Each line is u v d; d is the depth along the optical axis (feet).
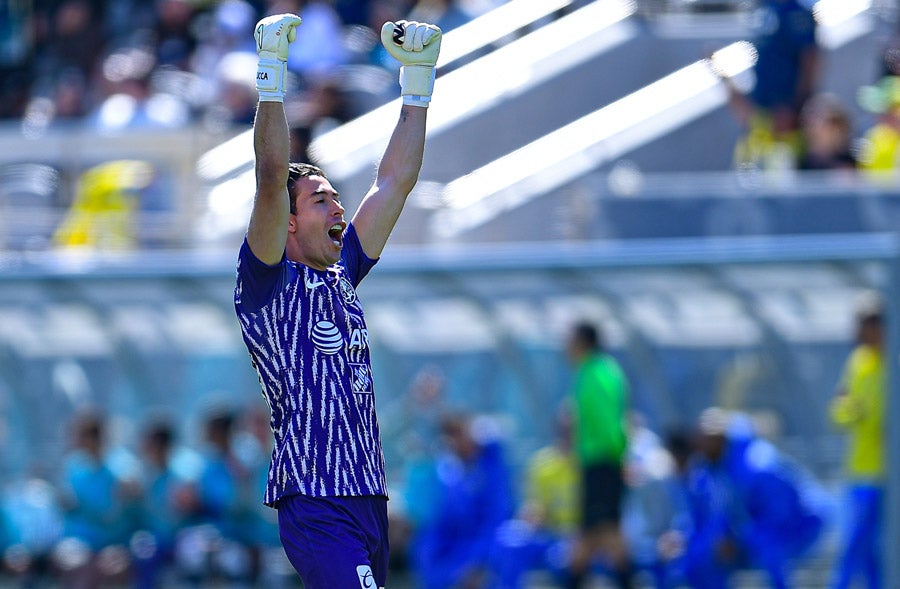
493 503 137.59
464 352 155.43
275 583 142.82
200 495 142.51
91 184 163.02
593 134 172.04
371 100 189.06
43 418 159.53
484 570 137.08
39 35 220.84
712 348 151.84
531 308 150.92
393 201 61.00
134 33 217.56
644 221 150.92
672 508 139.95
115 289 148.36
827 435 149.59
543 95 180.04
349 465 57.00
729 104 172.35
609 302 149.18
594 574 137.90
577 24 186.29
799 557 133.28
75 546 144.05
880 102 181.88
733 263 139.13
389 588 146.00
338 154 164.04
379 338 155.74
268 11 203.10
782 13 160.97
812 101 165.58
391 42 61.67
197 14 212.64
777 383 150.51
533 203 163.02
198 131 167.63
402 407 154.92
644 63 182.91
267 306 56.70
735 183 156.04
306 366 56.85
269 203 55.06
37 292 149.07
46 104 211.00
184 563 141.28
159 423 145.18
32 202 166.09
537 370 153.79
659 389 152.56
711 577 132.67
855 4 188.96
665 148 173.37
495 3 203.31
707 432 133.28
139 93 185.78
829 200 149.28
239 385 158.40
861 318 129.29
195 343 157.79
